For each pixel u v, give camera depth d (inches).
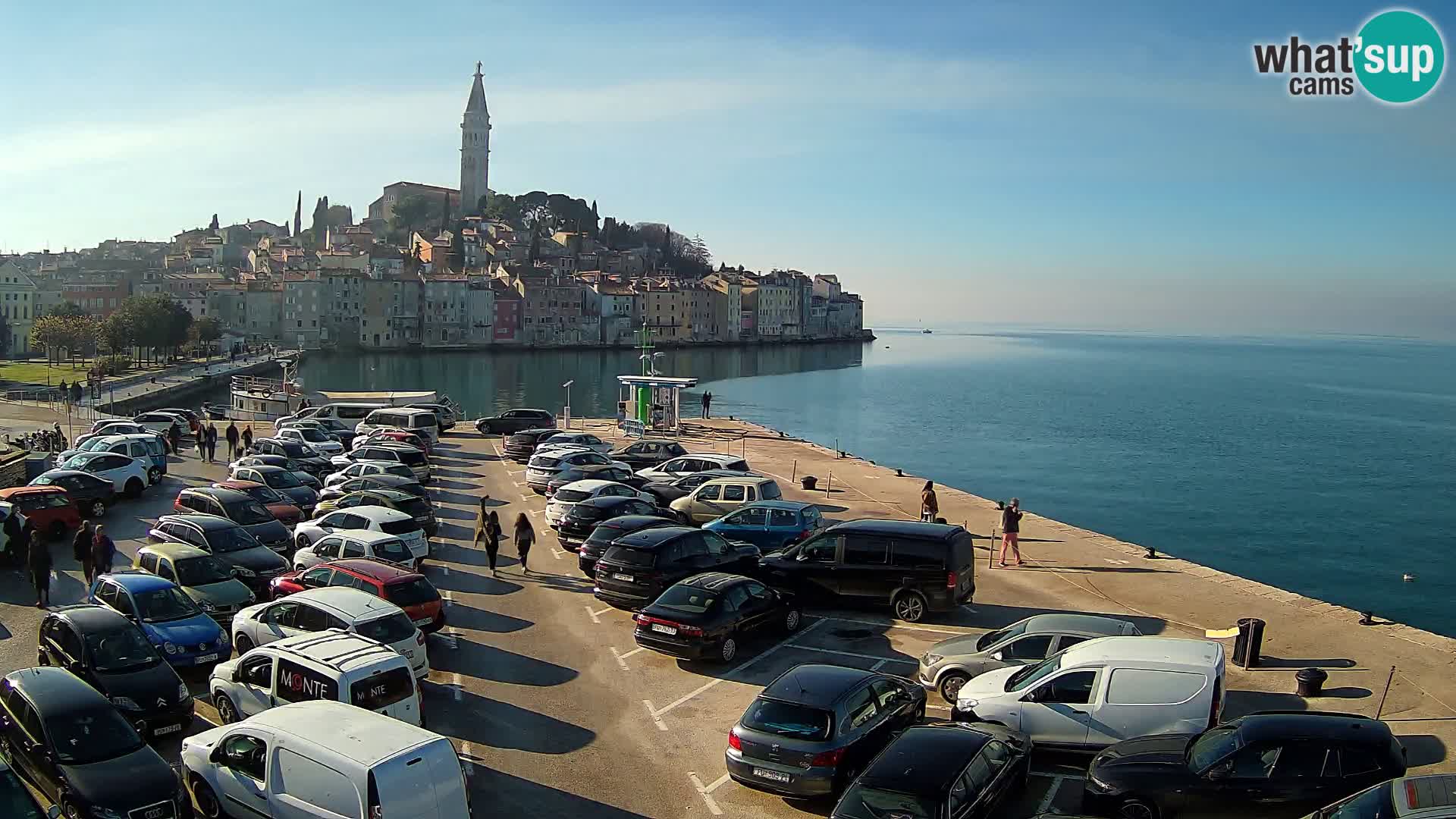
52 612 732.7
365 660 614.5
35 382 3868.1
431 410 2406.5
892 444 3750.0
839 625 921.5
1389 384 7490.2
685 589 828.0
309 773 479.8
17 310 6402.6
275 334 7593.5
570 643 877.8
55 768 538.6
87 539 1005.8
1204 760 525.3
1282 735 518.0
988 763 529.0
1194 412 5162.4
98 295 7470.5
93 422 2519.7
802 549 965.2
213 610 853.2
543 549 1249.4
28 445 2000.5
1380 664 789.9
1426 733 647.1
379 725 507.8
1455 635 1640.0
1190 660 614.9
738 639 818.8
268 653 641.0
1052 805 563.5
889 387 6520.7
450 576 1112.2
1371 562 2095.2
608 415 4320.9
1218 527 2399.1
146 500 1503.4
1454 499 2778.1
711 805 585.3
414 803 466.3
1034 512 2546.8
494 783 607.2
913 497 1632.6
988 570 1141.1
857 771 573.0
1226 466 3326.8
